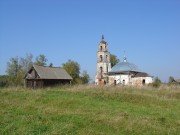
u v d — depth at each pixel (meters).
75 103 22.30
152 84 48.56
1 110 17.55
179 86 40.97
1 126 14.02
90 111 18.52
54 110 17.91
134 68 70.88
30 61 80.06
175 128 15.53
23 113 16.94
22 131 13.23
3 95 25.31
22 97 24.23
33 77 55.88
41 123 14.61
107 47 74.56
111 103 23.97
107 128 14.76
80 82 81.38
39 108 18.44
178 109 22.86
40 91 29.11
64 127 13.87
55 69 60.03
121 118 16.31
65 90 31.11
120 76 70.12
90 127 14.75
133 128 14.83
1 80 76.06
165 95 31.08
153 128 15.10
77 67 85.00
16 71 78.38
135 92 31.09
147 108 22.38
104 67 73.06
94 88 32.69
